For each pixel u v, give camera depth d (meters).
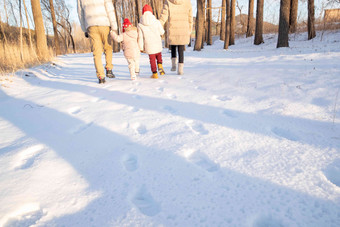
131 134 1.85
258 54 7.09
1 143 1.79
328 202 1.01
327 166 1.28
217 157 1.44
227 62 5.86
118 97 2.98
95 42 3.78
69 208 1.05
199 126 1.95
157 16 17.75
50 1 18.64
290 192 1.08
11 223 0.98
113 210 1.03
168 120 2.10
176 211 1.00
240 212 0.98
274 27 17.77
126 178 1.27
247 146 1.56
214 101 2.60
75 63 9.29
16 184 1.23
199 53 9.70
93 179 1.27
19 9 7.00
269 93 2.67
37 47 8.45
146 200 1.10
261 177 1.21
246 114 2.16
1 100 3.25
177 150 1.54
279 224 0.93
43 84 4.44
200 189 1.14
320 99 2.27
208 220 0.94
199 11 11.99
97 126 2.04
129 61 4.01
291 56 5.35
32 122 2.24
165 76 4.43
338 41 8.02
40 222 0.98
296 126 1.83
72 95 3.24
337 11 11.79
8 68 5.77
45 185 1.22
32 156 1.56
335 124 1.79
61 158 1.51
